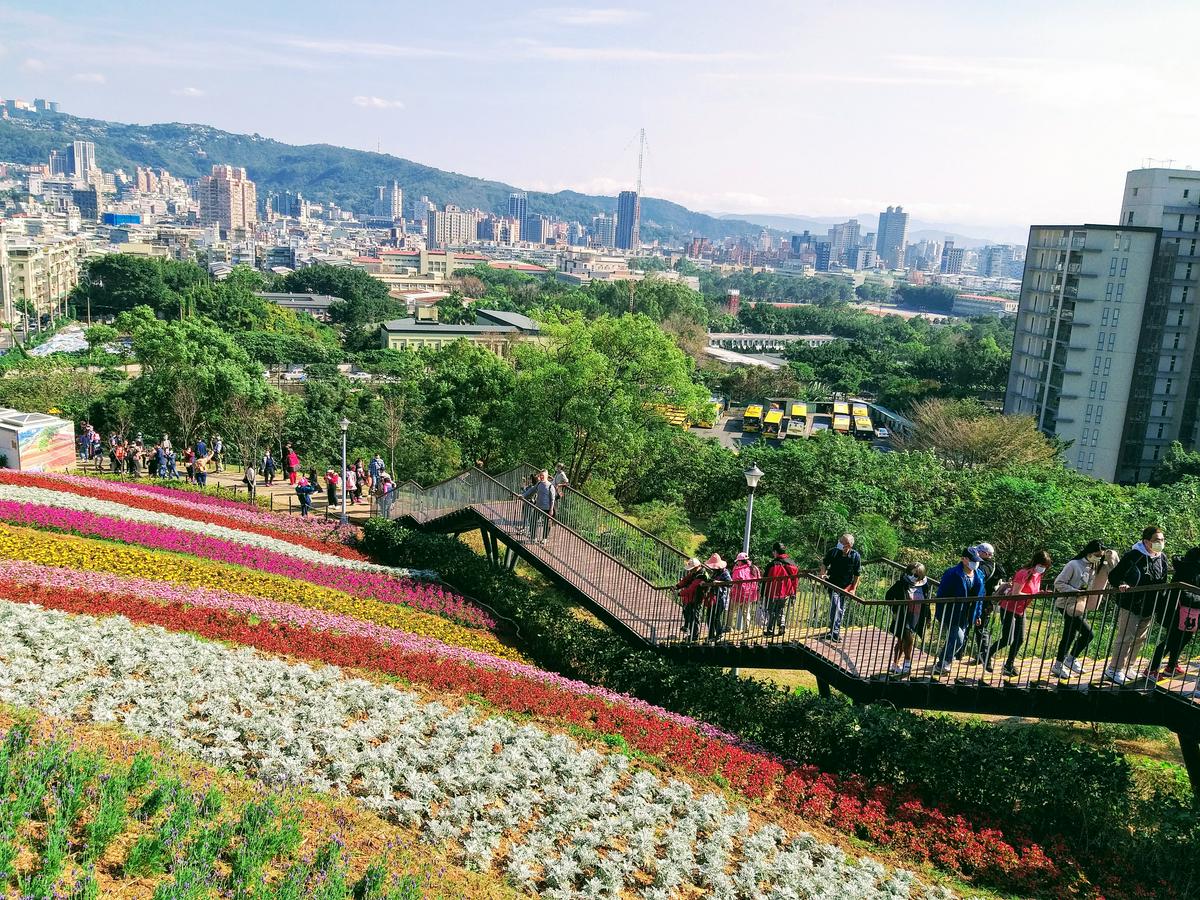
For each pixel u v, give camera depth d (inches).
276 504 1216.2
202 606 631.2
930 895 407.2
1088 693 476.4
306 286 7263.8
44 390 2078.0
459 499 953.5
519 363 1439.5
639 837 411.5
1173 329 2694.4
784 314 6993.1
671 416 1695.4
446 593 827.4
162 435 1779.0
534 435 1282.0
